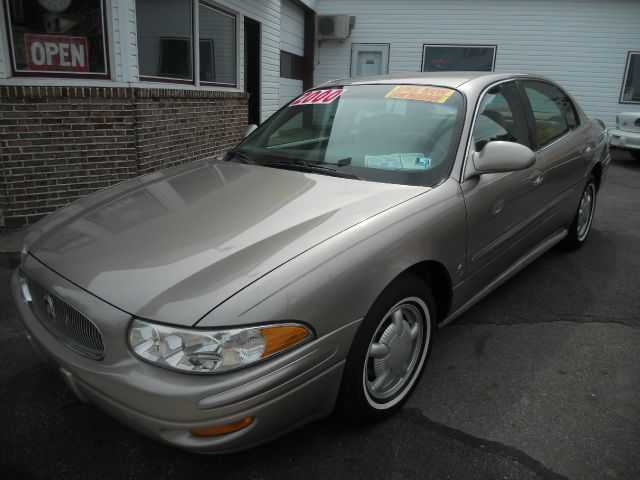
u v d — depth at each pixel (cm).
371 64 1347
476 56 1300
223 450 177
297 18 1257
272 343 177
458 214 253
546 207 351
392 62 1334
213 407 168
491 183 281
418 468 209
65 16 523
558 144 370
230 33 853
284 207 232
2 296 359
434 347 300
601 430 231
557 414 242
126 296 184
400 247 220
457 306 275
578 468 209
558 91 411
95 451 220
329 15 1302
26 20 502
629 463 212
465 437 226
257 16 939
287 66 1238
